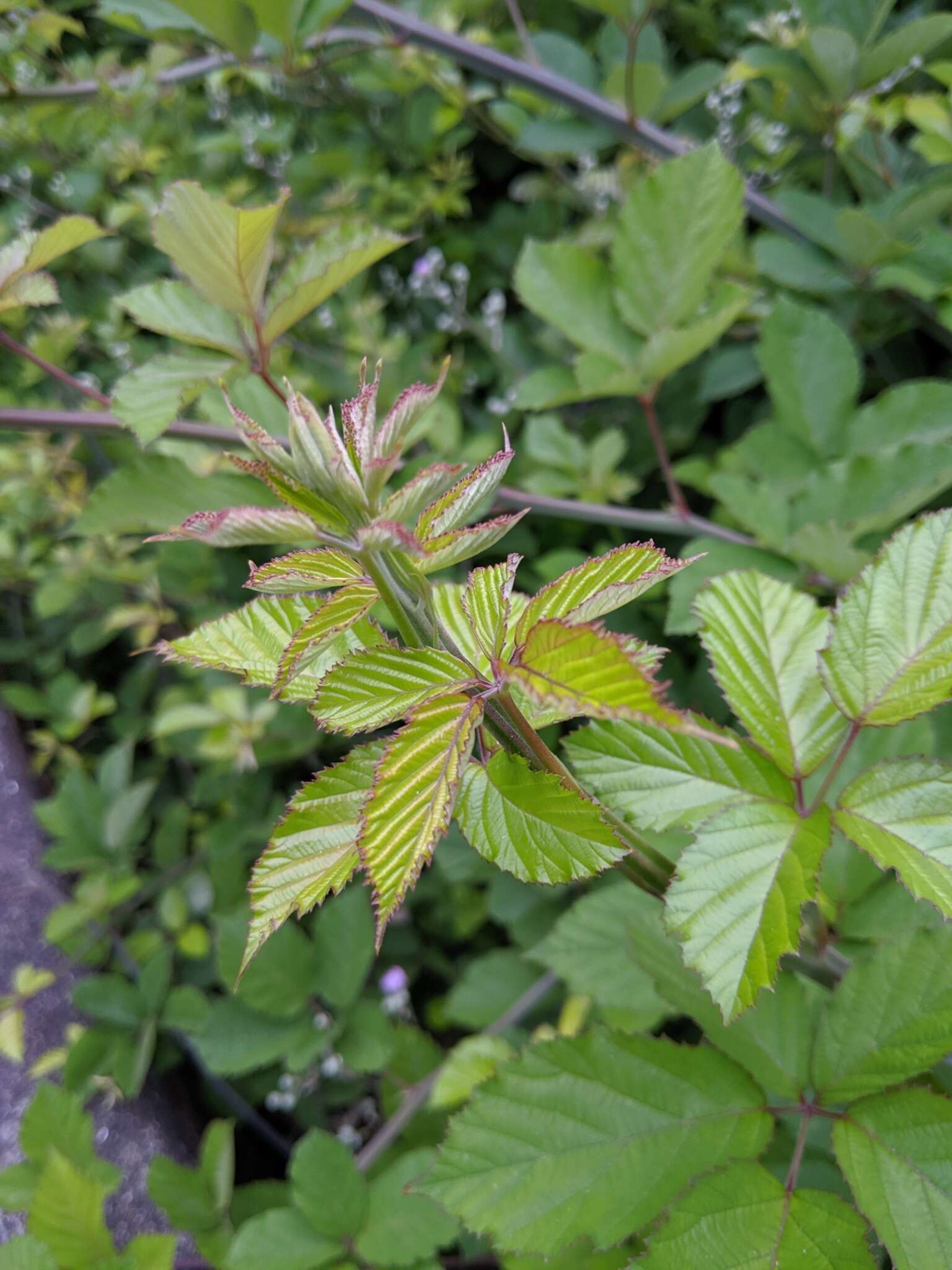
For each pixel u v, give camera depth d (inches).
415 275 27.6
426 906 25.9
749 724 9.0
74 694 29.5
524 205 31.7
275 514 6.2
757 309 20.8
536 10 26.6
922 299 17.2
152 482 14.8
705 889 8.1
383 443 6.5
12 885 28.6
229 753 22.8
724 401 25.9
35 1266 12.1
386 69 25.5
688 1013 10.1
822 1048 9.4
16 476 29.9
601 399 25.6
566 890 20.8
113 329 28.9
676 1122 9.5
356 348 25.7
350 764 7.0
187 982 25.9
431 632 6.8
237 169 33.0
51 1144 15.1
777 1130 11.4
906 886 7.7
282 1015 19.0
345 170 28.5
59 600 29.0
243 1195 19.6
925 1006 9.1
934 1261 8.1
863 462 15.1
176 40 17.7
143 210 27.9
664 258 15.5
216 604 28.5
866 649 8.5
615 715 5.7
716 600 9.6
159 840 27.3
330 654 8.0
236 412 6.3
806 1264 8.3
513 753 7.2
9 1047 22.3
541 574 20.5
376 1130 24.9
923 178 18.5
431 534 6.9
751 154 23.5
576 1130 9.5
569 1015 17.8
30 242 12.0
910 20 19.9
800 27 18.5
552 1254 9.1
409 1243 14.8
